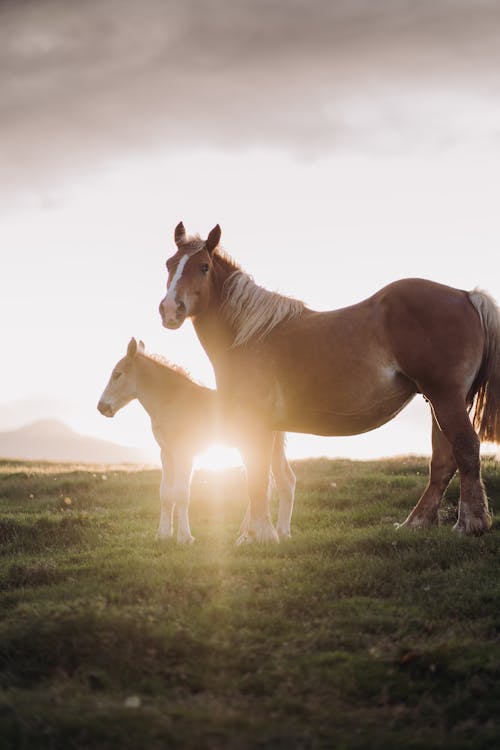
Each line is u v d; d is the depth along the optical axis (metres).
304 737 5.92
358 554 9.70
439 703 6.44
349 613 7.98
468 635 7.45
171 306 9.97
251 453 10.18
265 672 6.93
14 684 6.84
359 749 5.77
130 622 7.48
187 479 11.19
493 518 11.08
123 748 5.76
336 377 9.83
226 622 7.85
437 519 10.64
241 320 10.19
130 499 17.44
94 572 9.58
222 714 6.26
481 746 5.76
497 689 6.50
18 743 5.77
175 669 6.97
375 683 6.69
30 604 8.29
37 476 22.17
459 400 9.68
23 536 12.20
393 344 9.73
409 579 8.83
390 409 10.13
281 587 8.76
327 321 10.03
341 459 22.94
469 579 8.66
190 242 10.44
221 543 11.05
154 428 11.46
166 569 9.31
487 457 17.77
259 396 10.04
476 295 10.05
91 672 6.87
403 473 18.47
